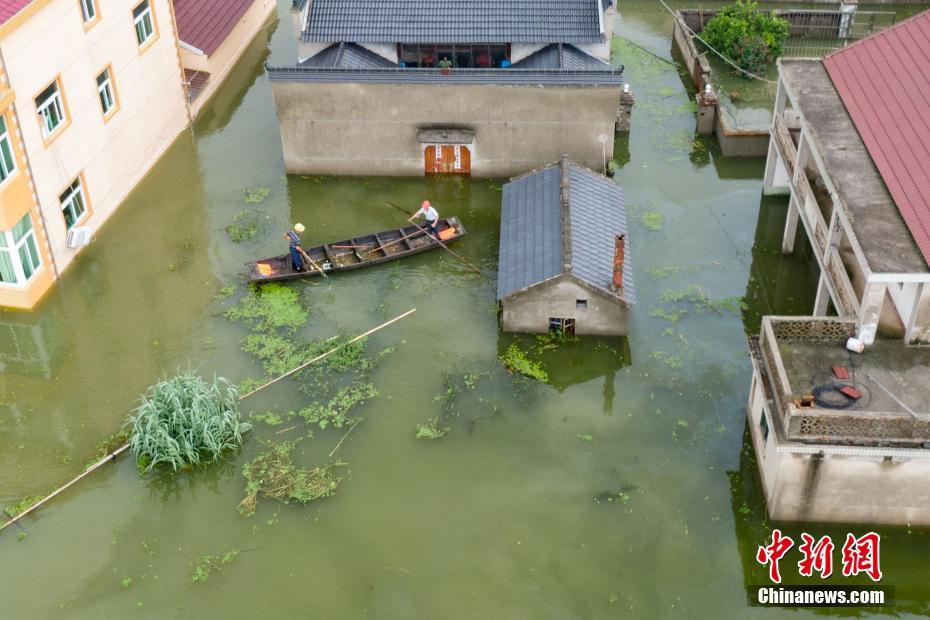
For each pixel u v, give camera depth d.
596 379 23.41
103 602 18.48
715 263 27.31
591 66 30.86
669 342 24.44
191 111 34.59
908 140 21.39
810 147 23.06
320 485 20.67
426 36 31.41
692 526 19.72
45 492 20.64
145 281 26.84
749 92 36.34
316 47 31.94
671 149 32.78
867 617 17.98
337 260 27.27
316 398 22.91
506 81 28.80
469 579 18.81
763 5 43.16
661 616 18.08
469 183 30.97
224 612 18.27
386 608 18.31
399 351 24.20
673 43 40.09
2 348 24.59
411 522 19.95
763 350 20.03
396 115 29.75
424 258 27.48
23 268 25.39
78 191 27.78
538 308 24.00
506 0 31.89
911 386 18.88
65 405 22.88
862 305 19.27
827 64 25.83
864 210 20.19
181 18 35.50
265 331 24.95
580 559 19.14
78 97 27.12
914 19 24.61
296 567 19.09
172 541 19.70
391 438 21.86
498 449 21.56
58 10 25.58
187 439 21.02
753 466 20.97
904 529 19.27
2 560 19.28
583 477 20.86
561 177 26.80
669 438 21.73
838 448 17.73
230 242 28.36
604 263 24.42
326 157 30.92
